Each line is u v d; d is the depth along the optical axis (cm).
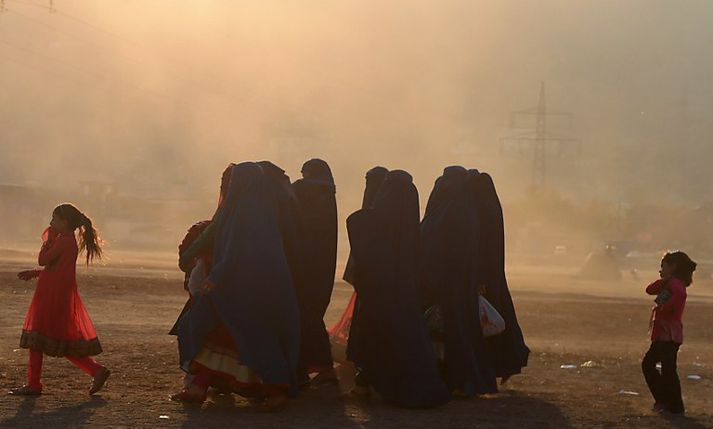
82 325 1234
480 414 1201
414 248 1248
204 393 1190
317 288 1299
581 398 1402
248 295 1138
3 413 1094
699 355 2261
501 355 1395
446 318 1295
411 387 1219
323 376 1348
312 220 1295
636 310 3512
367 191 1309
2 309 2402
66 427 1028
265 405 1158
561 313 3231
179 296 3100
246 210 1158
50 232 1237
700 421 1255
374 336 1234
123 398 1220
